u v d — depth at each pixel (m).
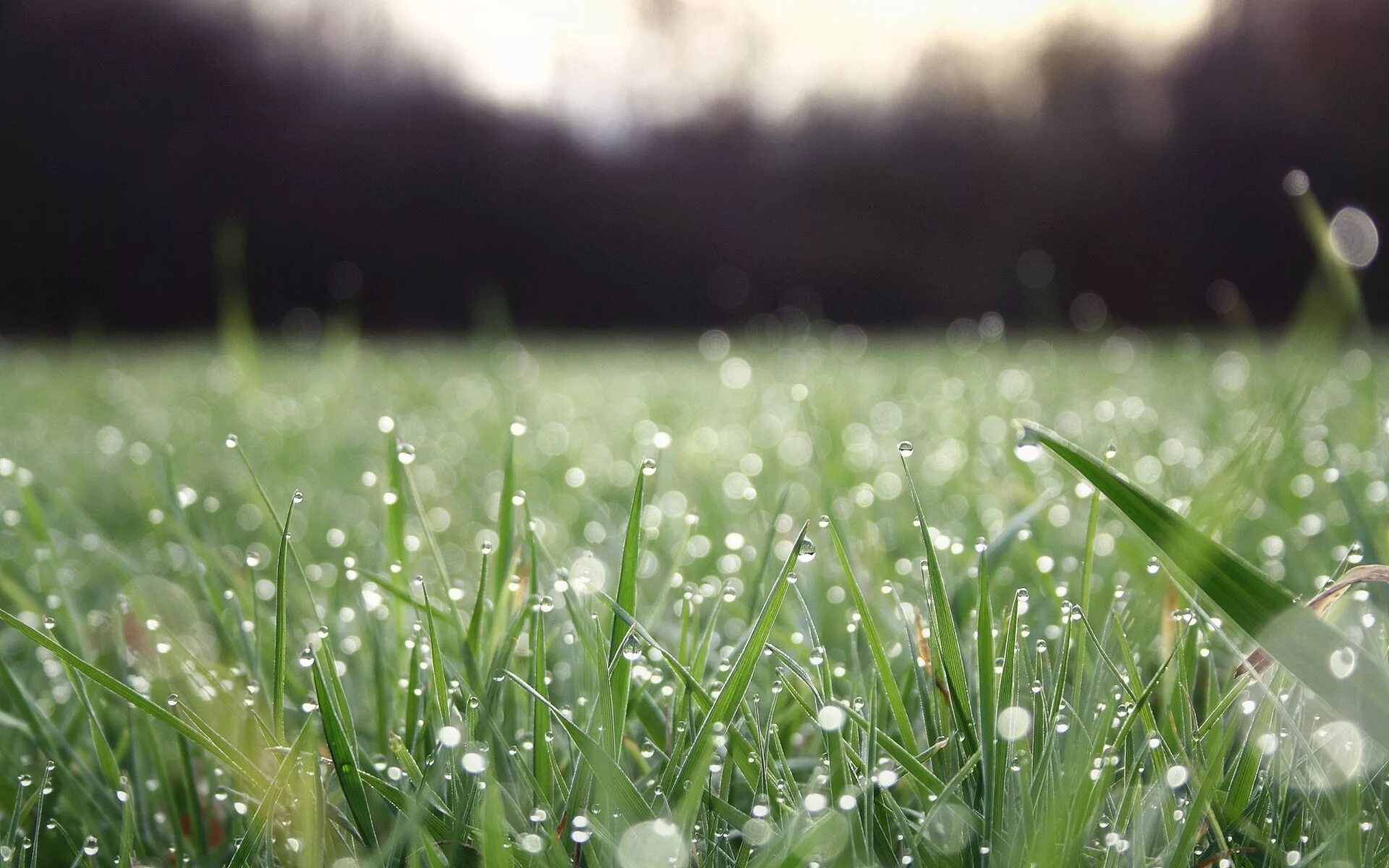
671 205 4.37
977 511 0.59
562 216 4.39
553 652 0.39
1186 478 0.62
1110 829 0.32
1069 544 0.50
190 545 0.38
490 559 0.51
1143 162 3.58
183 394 1.58
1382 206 3.32
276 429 1.12
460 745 0.32
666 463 0.82
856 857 0.31
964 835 0.32
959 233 3.90
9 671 0.34
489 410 1.36
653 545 0.54
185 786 0.34
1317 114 3.36
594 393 1.65
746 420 1.25
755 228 4.27
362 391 1.57
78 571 0.53
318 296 4.23
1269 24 3.37
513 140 4.35
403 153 4.27
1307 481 0.56
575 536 0.64
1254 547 0.48
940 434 0.96
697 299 4.38
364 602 0.37
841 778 0.32
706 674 0.38
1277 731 0.33
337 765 0.31
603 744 0.32
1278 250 3.41
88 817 0.34
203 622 0.41
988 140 3.84
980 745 0.31
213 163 4.10
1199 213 3.50
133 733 0.35
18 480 0.40
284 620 0.32
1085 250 3.68
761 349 2.69
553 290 4.43
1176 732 0.32
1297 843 0.32
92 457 0.94
